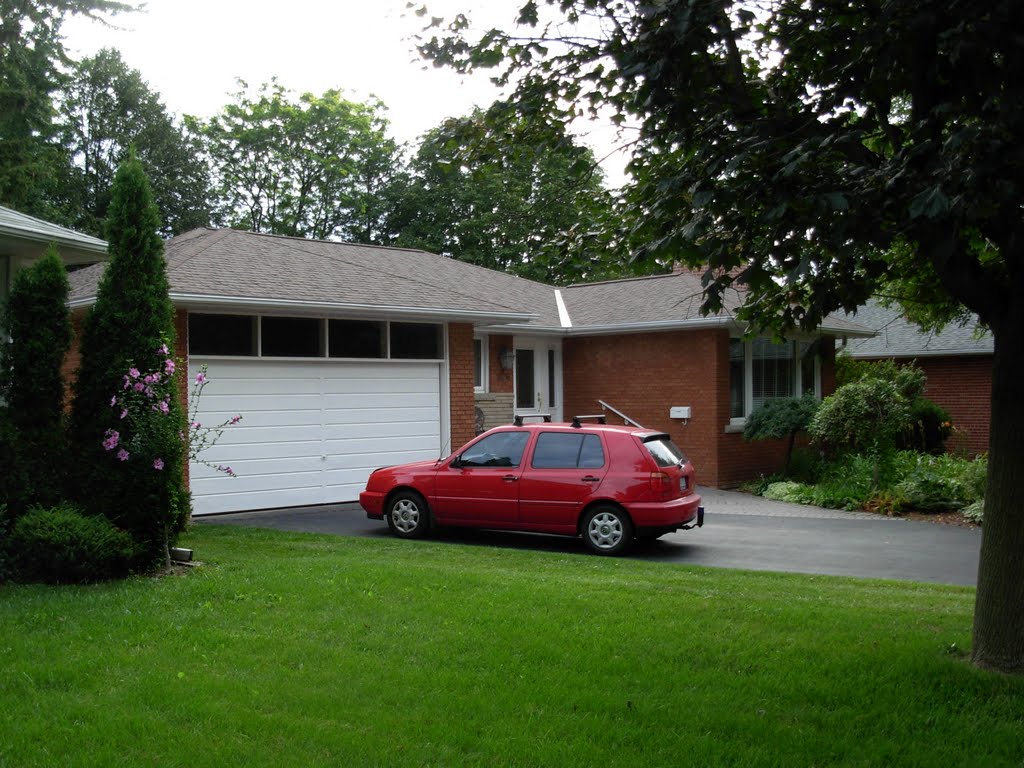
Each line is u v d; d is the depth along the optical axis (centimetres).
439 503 1154
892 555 1087
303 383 1423
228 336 1346
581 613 714
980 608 585
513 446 1137
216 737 468
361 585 795
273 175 4075
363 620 685
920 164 514
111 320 922
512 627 668
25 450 898
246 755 446
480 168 770
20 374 910
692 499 1104
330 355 1451
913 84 570
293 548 1038
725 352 1834
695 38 611
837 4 636
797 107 655
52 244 941
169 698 516
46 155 2705
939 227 504
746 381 1898
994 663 573
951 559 1062
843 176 551
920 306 868
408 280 1623
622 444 1084
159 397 910
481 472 1135
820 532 1262
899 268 729
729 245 587
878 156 595
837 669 579
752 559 1058
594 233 719
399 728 480
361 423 1486
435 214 3512
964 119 535
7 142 2458
